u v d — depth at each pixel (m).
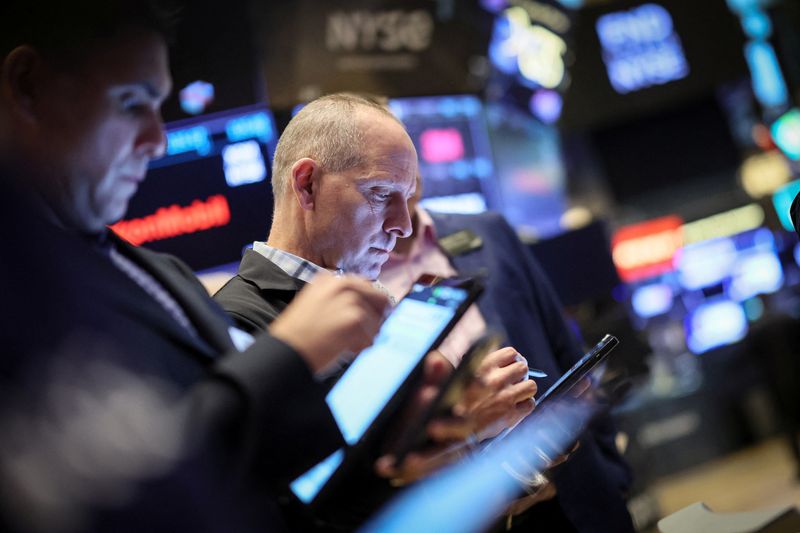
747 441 6.36
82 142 0.96
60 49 0.94
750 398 6.44
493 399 1.28
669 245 6.74
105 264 0.96
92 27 0.95
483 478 1.21
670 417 6.16
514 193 5.11
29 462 0.59
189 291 1.19
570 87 6.15
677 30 6.42
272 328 1.01
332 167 1.56
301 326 0.96
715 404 6.33
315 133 1.59
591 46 6.27
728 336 6.62
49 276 0.76
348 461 1.00
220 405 0.89
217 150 3.59
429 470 1.03
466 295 1.11
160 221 3.50
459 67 4.37
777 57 6.80
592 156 6.75
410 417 1.03
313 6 3.83
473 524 1.17
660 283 6.70
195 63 3.52
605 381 1.58
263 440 0.92
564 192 6.15
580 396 1.51
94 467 0.60
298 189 1.58
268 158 3.65
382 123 1.59
